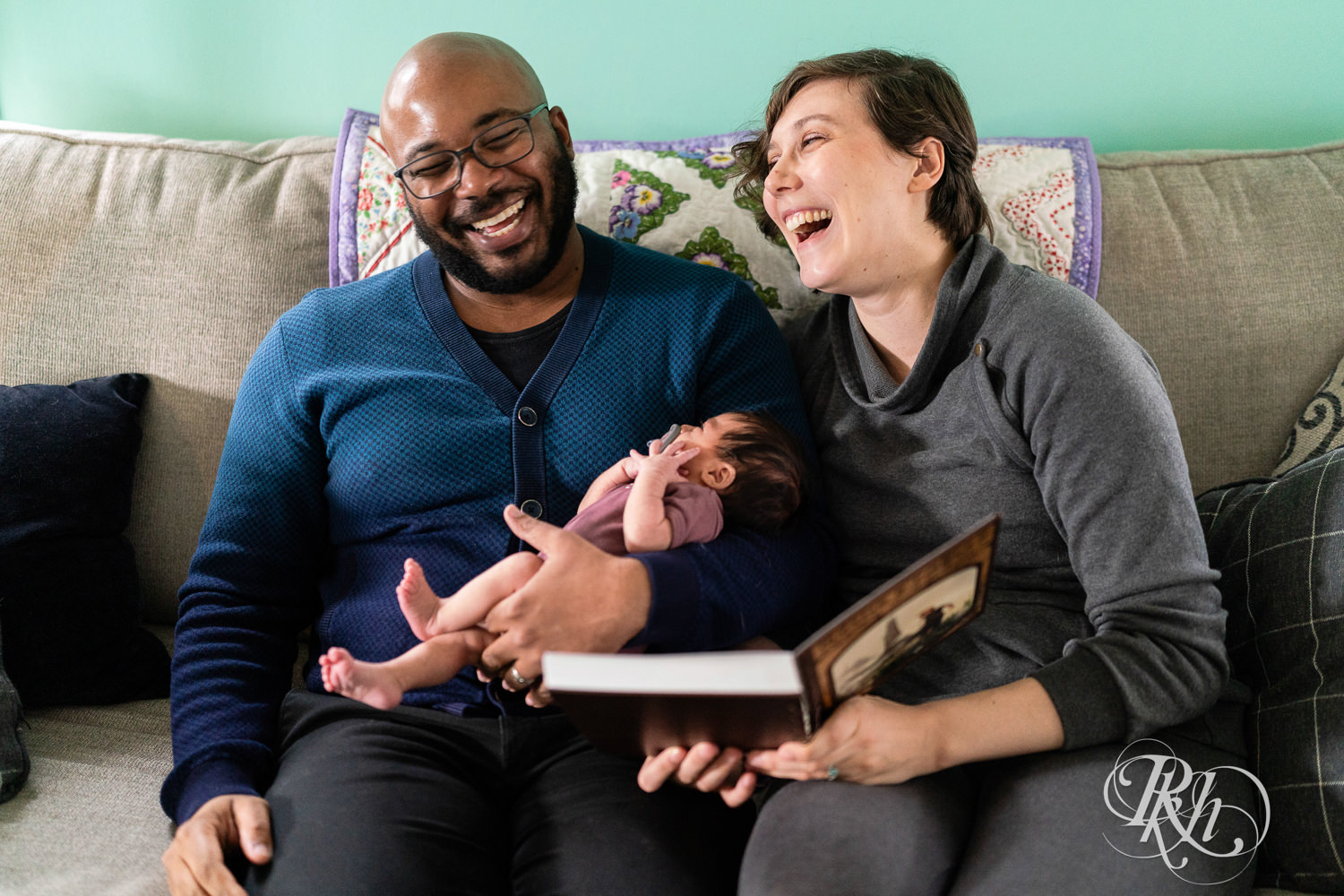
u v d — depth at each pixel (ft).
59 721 3.99
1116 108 5.29
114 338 4.65
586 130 5.59
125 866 3.13
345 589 3.83
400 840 3.03
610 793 3.28
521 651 3.06
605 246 4.10
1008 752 2.98
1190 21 5.12
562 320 3.97
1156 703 2.95
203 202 4.74
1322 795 2.93
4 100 5.74
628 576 3.10
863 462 3.75
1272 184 4.57
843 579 3.84
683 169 4.70
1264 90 5.18
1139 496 3.08
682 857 3.06
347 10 5.46
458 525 3.73
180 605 3.77
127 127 5.74
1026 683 3.02
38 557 4.12
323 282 4.69
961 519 3.49
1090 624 3.35
